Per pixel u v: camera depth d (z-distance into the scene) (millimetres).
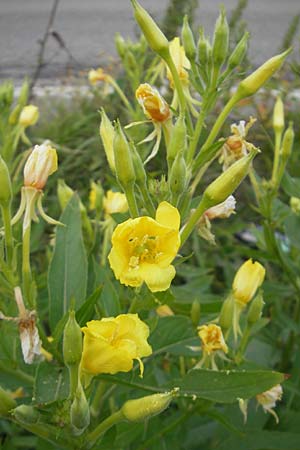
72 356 198
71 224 270
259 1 1304
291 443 300
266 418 329
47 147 246
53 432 220
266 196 356
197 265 528
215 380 231
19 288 229
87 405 200
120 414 215
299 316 385
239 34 516
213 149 242
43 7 1282
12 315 246
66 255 267
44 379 227
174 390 207
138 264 206
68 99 788
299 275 387
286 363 389
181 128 233
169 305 292
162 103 242
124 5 1293
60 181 318
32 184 243
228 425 282
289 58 630
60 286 264
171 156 234
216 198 228
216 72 246
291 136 342
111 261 204
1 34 1095
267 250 377
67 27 1145
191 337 272
